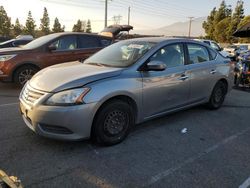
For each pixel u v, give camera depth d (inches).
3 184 90.0
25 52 303.6
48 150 151.0
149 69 168.7
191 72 202.4
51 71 167.6
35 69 308.3
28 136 167.6
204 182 127.3
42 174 128.5
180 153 154.7
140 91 166.2
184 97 200.7
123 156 148.3
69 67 174.9
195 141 171.8
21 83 305.7
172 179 128.7
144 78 168.6
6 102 246.2
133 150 155.9
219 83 236.5
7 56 295.1
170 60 189.9
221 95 243.1
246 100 283.3
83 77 150.3
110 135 156.9
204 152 157.0
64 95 141.1
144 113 173.9
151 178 129.0
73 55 329.1
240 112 237.3
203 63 216.8
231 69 247.0
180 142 169.3
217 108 242.1
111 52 195.6
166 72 182.4
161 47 185.5
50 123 141.7
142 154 151.5
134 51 183.0
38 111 142.8
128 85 159.3
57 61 319.6
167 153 154.0
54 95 142.0
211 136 181.0
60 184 121.6
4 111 217.6
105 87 149.5
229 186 124.9
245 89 341.1
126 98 162.2
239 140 175.9
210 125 201.3
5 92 287.3
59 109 139.6
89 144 159.6
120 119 160.1
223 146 166.1
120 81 156.7
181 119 211.5
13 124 187.3
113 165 138.9
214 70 225.8
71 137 143.6
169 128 191.5
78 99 141.6
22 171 130.2
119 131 161.0
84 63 189.2
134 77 163.9
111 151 153.4
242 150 161.3
